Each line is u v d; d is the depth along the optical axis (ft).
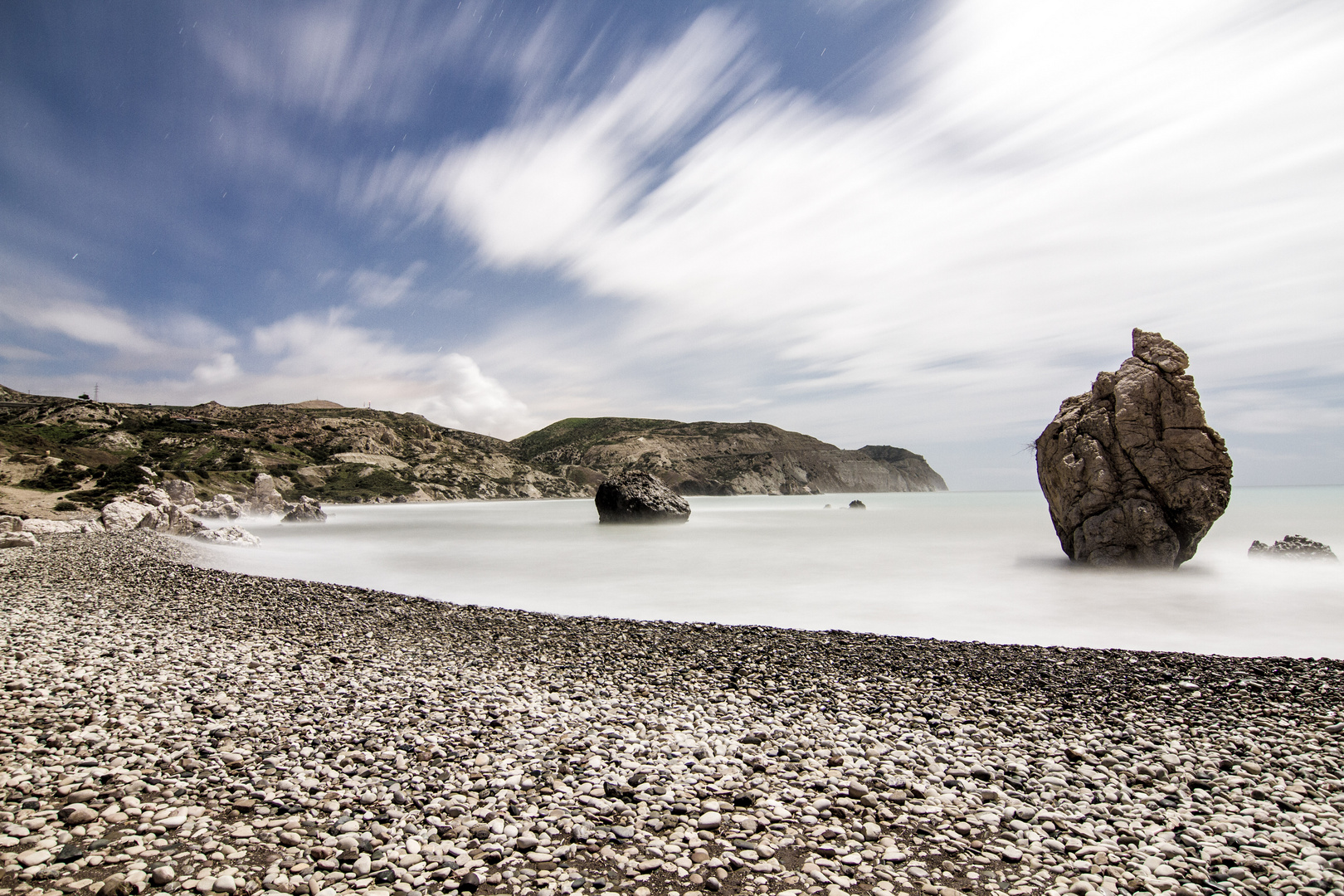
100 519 141.69
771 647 47.24
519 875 17.92
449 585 83.92
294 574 93.61
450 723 30.48
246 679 36.96
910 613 63.93
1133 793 23.71
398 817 21.15
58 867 17.46
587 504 450.30
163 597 63.16
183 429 445.78
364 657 43.27
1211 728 30.30
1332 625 57.31
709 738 29.07
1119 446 88.94
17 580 68.69
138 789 22.63
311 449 508.94
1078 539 91.56
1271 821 21.45
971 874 18.37
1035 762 26.50
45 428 345.92
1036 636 54.19
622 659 43.88
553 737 28.99
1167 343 90.53
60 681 34.63
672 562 108.78
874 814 21.99
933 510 299.17
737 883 17.76
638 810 22.11
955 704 34.32
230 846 19.06
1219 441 83.97
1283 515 194.39
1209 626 57.26
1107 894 17.30
